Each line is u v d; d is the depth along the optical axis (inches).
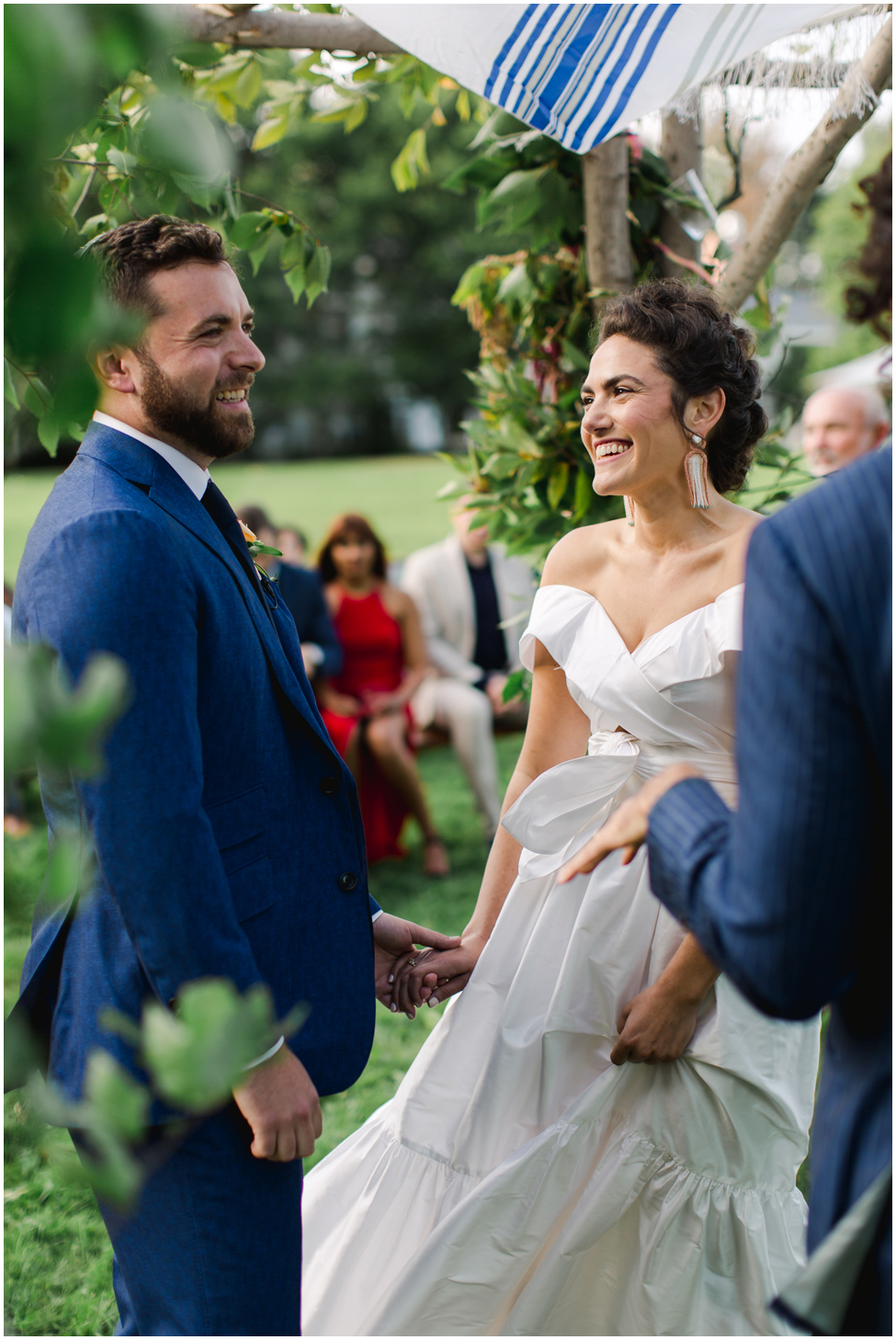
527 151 98.5
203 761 57.0
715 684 63.7
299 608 187.9
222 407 59.6
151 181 70.8
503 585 206.7
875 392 141.7
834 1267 38.7
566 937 68.9
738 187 105.1
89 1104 26.2
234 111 102.2
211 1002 24.3
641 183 101.1
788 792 36.9
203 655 56.3
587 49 75.7
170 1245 56.9
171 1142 55.0
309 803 62.6
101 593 51.1
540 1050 67.9
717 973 62.1
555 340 104.3
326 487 893.2
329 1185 73.2
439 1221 68.2
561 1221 65.3
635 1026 63.1
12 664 21.6
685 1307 63.5
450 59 76.1
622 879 66.4
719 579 65.2
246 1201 57.1
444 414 1422.2
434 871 186.4
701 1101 63.1
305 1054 59.4
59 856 24.3
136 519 53.4
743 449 68.7
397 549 532.1
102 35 22.6
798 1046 64.5
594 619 68.4
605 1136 65.5
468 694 200.5
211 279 58.0
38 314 22.8
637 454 64.0
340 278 1312.7
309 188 1268.5
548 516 103.2
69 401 24.1
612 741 67.9
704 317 64.4
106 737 50.2
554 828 68.6
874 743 36.8
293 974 59.7
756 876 37.5
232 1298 56.7
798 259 900.0
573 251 103.9
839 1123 41.2
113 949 55.5
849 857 37.0
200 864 51.6
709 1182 63.4
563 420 100.3
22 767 22.4
